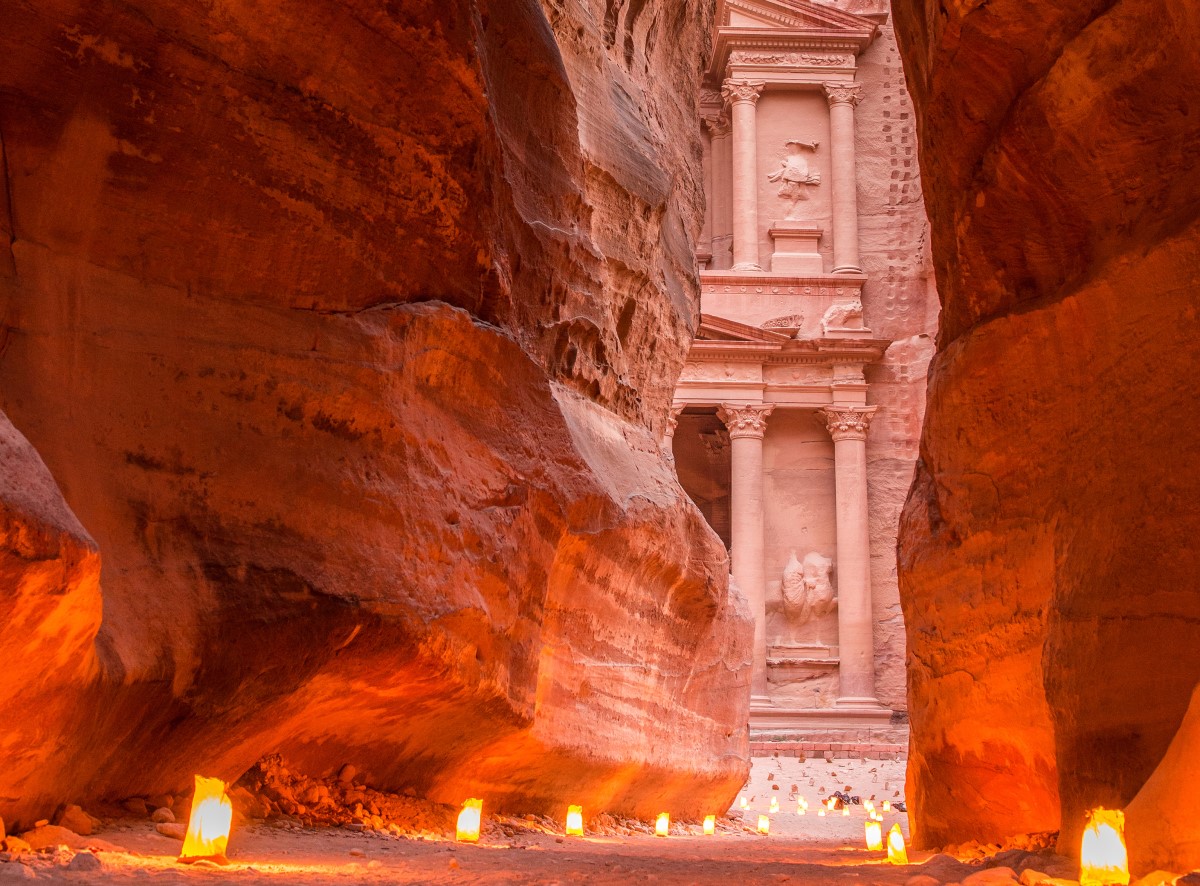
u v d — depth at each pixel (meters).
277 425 7.37
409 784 9.41
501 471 9.25
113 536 6.40
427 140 8.56
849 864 8.16
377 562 7.59
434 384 8.70
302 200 7.75
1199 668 6.20
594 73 13.62
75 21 6.70
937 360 10.37
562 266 11.48
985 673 9.24
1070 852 6.86
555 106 11.48
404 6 8.10
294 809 7.92
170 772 6.91
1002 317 9.02
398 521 7.86
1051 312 8.44
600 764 12.16
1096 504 7.59
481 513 8.84
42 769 5.76
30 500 5.09
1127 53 7.77
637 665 13.31
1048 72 8.45
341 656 7.36
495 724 9.43
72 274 6.68
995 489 9.16
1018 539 8.78
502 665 9.11
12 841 5.36
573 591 11.23
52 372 6.41
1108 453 7.62
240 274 7.46
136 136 6.98
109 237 6.89
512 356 9.65
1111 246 8.08
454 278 9.08
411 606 7.70
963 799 9.79
